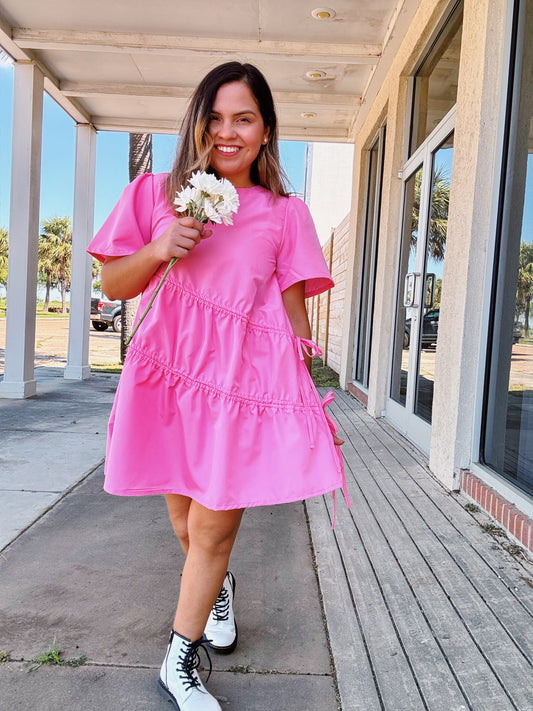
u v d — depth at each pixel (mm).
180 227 1293
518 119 2926
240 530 2795
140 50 5730
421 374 4445
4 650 1762
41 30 5641
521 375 2750
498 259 3051
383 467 3746
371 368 5820
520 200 2852
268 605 2070
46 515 2967
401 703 1516
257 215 1461
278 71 6418
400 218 5332
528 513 2545
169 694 1484
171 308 1407
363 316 7430
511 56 2977
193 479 1403
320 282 1557
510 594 2082
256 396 1384
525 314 2729
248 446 1368
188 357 1402
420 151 4699
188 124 1473
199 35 5621
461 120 3328
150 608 2035
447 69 4309
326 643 1830
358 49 5559
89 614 1985
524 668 1659
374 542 2553
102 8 5215
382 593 2102
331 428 1461
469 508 2957
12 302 6496
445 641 1792
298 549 2576
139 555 2486
